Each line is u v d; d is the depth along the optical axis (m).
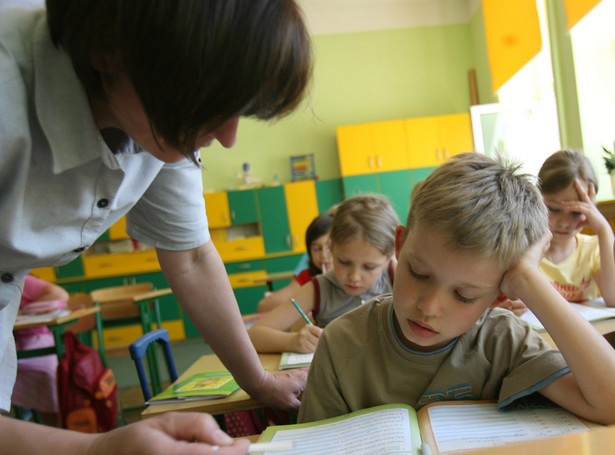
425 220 0.70
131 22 0.41
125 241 5.55
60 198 0.60
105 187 0.63
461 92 5.79
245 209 5.52
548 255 1.67
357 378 0.81
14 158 0.53
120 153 0.64
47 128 0.54
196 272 0.93
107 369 2.44
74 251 0.68
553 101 4.41
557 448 0.33
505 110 4.60
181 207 0.88
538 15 3.95
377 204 1.52
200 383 1.10
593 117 3.65
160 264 0.94
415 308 0.71
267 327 1.41
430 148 5.35
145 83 0.43
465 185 0.70
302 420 0.83
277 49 0.44
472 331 0.78
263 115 0.50
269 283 3.61
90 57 0.47
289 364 1.14
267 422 1.53
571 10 3.44
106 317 3.04
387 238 1.42
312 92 0.55
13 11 0.55
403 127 5.36
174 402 1.01
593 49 3.64
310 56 0.48
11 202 0.55
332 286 1.54
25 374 2.57
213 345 0.96
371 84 5.81
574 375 0.63
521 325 0.78
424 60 5.80
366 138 5.37
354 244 1.41
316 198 5.51
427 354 0.77
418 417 0.69
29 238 0.60
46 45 0.52
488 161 0.77
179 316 5.30
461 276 0.68
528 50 4.15
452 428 0.62
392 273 1.57
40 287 2.86
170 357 1.50
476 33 5.61
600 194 3.58
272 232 5.52
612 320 1.20
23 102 0.52
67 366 2.32
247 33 0.41
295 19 0.46
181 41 0.40
